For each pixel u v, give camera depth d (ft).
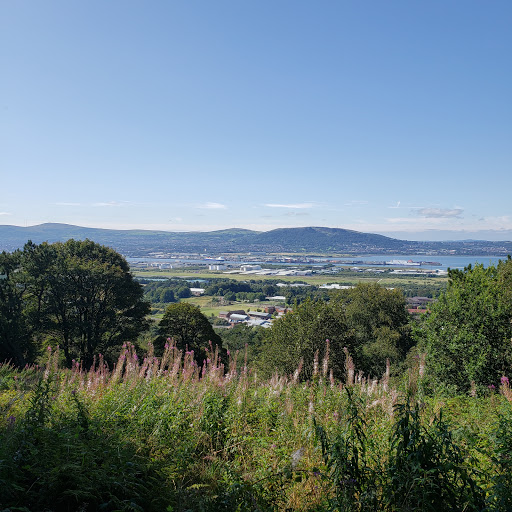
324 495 12.71
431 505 10.75
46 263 109.29
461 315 52.19
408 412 12.64
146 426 17.56
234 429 18.20
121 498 12.26
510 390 25.59
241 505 12.07
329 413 19.97
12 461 11.73
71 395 19.66
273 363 70.49
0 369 38.88
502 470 12.91
